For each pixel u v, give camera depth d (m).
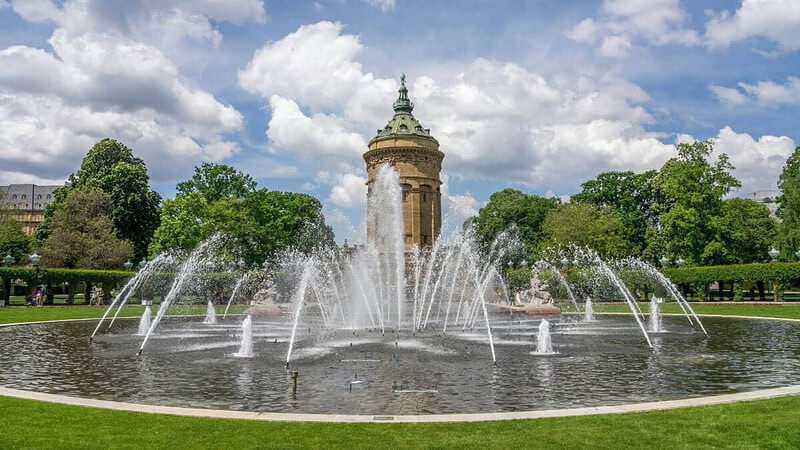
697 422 10.04
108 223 65.81
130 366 17.86
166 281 57.84
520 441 9.05
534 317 40.12
